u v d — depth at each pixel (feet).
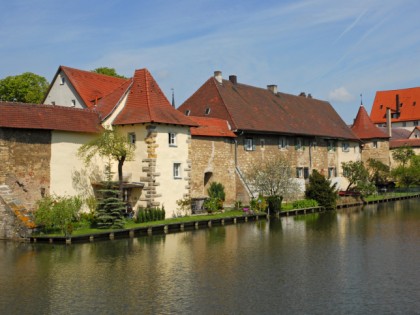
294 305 49.39
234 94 155.84
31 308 48.67
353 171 176.55
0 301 50.88
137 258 71.05
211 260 69.87
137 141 109.19
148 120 106.73
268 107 164.96
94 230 91.81
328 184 151.64
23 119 93.25
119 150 99.40
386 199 178.40
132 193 109.60
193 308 48.42
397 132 295.28
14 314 47.06
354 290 54.60
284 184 135.44
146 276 60.54
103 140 99.25
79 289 54.95
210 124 132.26
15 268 64.59
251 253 75.15
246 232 97.81
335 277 60.29
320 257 71.97
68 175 100.37
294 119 170.30
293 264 67.31
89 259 70.38
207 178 130.21
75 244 82.74
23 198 92.17
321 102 205.46
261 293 53.57
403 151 230.68
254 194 134.62
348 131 201.67
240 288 55.47
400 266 65.92
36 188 94.38
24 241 85.51
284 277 60.23
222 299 51.31
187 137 116.57
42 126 94.89
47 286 56.08
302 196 154.71
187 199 115.85
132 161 109.70
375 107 353.72
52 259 70.18
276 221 117.39
